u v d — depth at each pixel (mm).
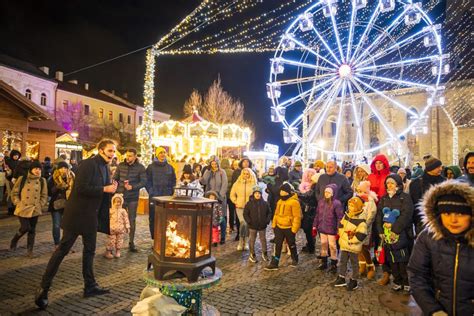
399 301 5414
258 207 7480
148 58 14906
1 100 16266
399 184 5949
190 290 3777
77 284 5723
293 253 7238
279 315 4812
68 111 38844
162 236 3854
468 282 2619
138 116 49844
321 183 7652
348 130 53219
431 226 2766
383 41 27078
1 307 4781
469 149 45031
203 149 23719
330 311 5000
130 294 5355
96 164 5211
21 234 7434
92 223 5168
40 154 20688
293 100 21844
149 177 8555
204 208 3982
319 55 21016
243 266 7164
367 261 6621
